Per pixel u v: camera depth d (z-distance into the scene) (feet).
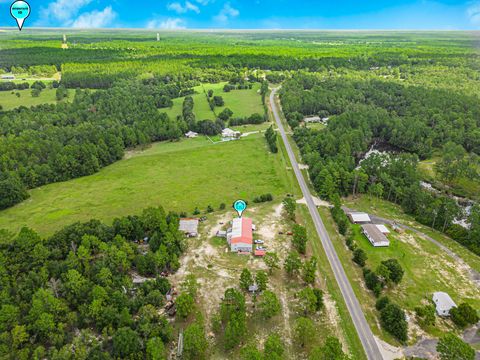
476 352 241.96
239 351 244.01
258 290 296.71
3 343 236.22
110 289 279.28
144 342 240.73
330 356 219.00
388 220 406.82
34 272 288.10
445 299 282.15
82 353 228.84
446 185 498.28
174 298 289.74
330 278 313.53
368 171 491.72
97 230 344.08
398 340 252.83
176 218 373.40
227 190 477.36
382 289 301.22
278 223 395.75
